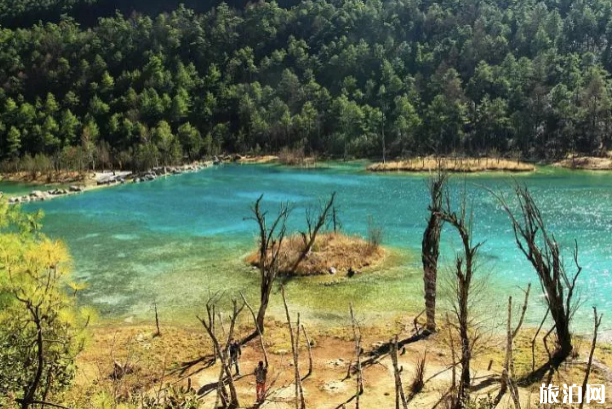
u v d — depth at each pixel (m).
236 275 42.16
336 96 177.00
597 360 26.58
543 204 67.75
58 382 14.33
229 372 23.50
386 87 169.62
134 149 143.00
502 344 28.92
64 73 186.62
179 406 16.97
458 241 50.00
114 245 53.06
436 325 31.55
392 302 35.62
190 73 189.88
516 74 151.00
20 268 14.12
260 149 154.50
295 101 171.38
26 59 194.12
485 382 24.73
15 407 12.82
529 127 131.38
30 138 148.50
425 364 27.03
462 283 23.73
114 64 197.00
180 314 35.03
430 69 176.50
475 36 176.75
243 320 33.88
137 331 32.28
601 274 40.06
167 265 45.53
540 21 176.88
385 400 23.70
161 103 166.00
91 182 108.69
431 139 138.25
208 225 61.53
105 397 13.95
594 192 77.00
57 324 14.02
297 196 82.31
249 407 23.42
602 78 136.50
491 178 94.25
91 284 41.09
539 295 35.81
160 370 27.00
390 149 141.50
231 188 94.50
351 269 41.31
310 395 24.36
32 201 85.06
